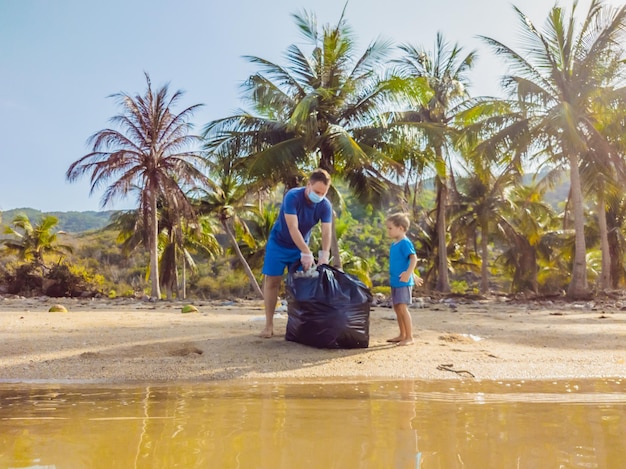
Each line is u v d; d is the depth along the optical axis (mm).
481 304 14250
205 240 32938
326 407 2213
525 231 29875
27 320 6438
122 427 1836
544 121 17203
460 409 2172
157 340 4402
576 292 17047
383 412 2105
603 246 19953
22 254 36312
